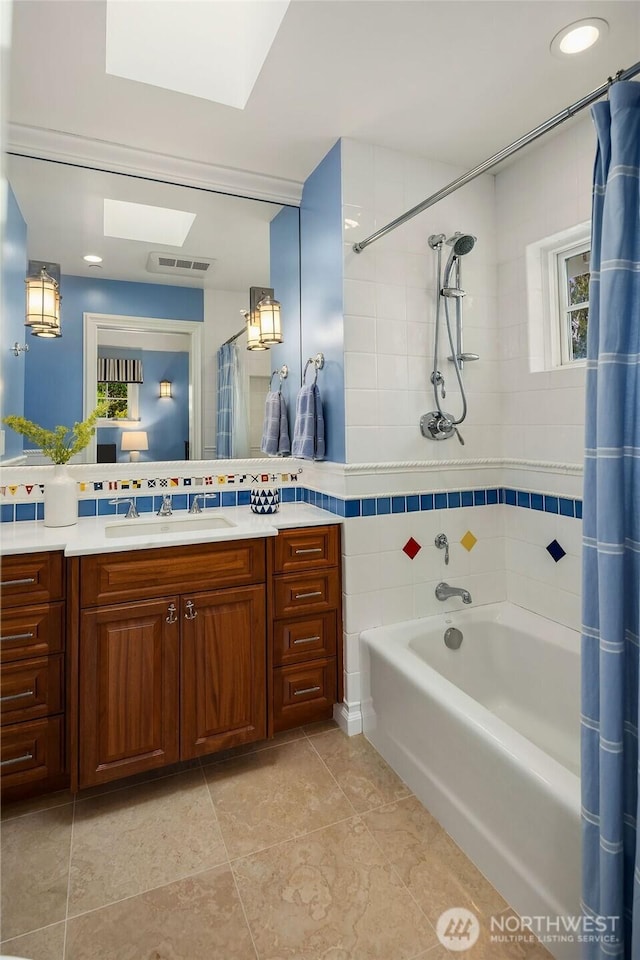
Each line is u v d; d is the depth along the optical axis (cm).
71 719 166
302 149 220
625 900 108
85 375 219
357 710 214
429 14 150
